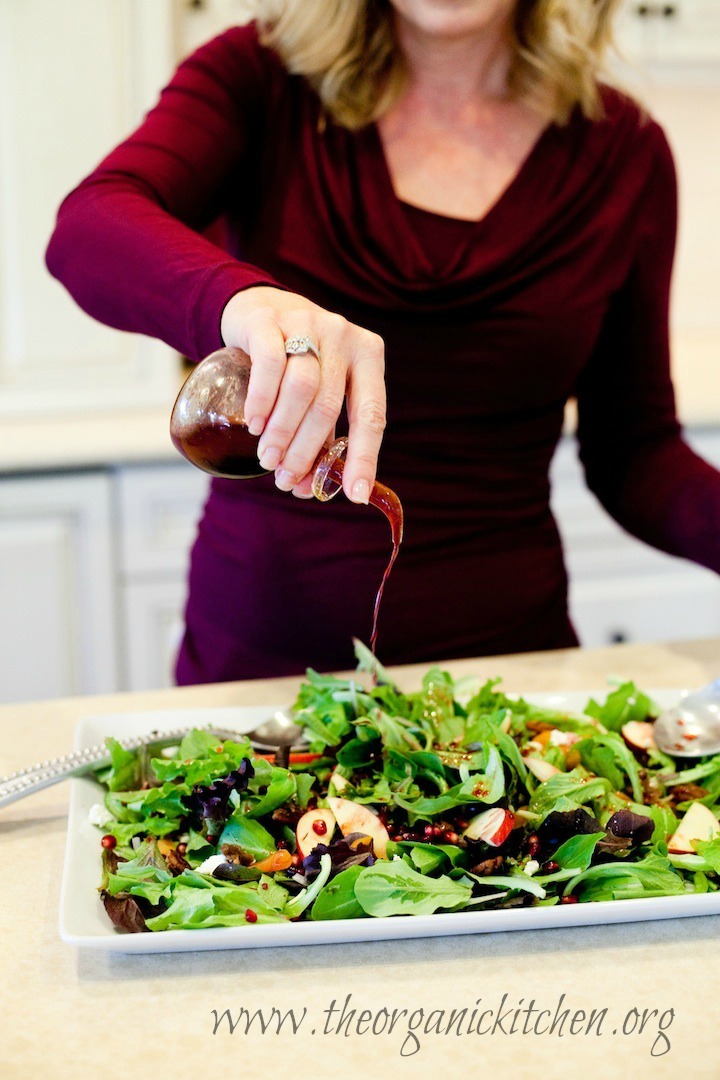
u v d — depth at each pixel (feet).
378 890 2.04
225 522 3.76
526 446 3.75
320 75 3.53
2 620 6.45
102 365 6.82
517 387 3.60
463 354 3.52
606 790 2.44
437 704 2.74
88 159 6.47
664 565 7.27
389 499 2.32
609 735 2.64
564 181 3.61
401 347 3.51
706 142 8.61
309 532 3.58
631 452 3.98
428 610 3.64
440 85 3.59
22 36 6.23
